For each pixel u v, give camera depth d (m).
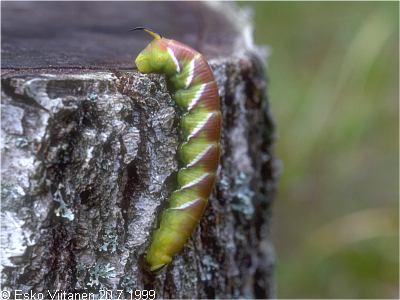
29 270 0.31
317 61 0.74
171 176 0.33
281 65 0.74
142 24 0.42
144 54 0.33
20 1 0.44
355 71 0.60
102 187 0.32
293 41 0.76
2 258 0.31
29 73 0.31
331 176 0.69
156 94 0.33
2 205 0.31
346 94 0.63
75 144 0.31
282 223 0.69
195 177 0.33
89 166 0.31
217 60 0.37
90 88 0.31
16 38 0.38
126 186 0.33
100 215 0.32
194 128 0.33
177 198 0.33
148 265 0.34
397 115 0.71
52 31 0.40
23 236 0.31
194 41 0.41
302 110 0.66
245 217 0.40
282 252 0.66
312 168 0.69
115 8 0.45
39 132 0.30
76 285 0.32
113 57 0.36
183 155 0.33
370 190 0.72
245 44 0.41
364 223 0.61
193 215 0.33
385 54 0.66
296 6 0.76
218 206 0.37
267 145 0.43
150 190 0.33
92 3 0.45
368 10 0.72
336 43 0.73
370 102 0.63
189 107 0.33
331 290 0.64
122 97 0.31
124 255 0.33
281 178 0.66
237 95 0.38
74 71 0.32
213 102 0.33
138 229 0.33
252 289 0.42
